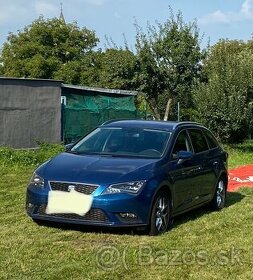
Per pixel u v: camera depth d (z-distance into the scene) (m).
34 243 7.66
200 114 24.91
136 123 10.05
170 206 8.86
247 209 11.10
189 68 27.75
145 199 8.20
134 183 8.20
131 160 8.83
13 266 6.59
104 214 8.05
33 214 8.48
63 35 54.03
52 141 22.78
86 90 24.55
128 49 28.41
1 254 7.09
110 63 28.00
